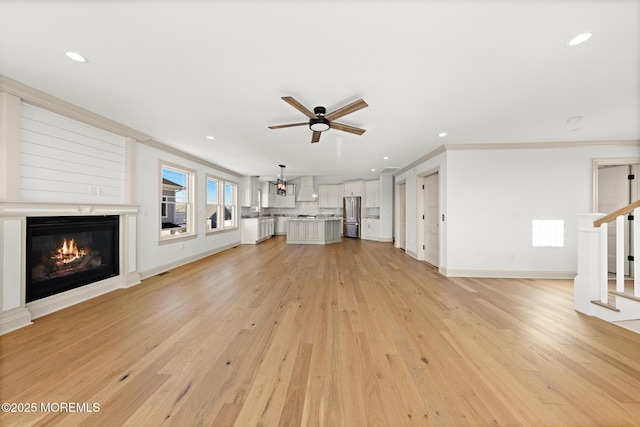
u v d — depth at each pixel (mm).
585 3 1382
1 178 2312
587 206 4074
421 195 5629
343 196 10156
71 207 2906
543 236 4145
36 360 1839
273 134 3787
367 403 1438
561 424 1298
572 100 2578
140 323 2449
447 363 1815
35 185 2631
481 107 2760
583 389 1550
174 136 3916
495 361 1842
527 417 1341
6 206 2299
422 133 3664
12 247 2346
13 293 2342
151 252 4234
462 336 2209
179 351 1963
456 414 1361
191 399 1466
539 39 1668
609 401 1450
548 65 1972
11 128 2354
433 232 5113
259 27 1575
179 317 2586
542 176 4141
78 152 3053
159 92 2469
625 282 3945
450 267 4289
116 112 2977
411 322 2484
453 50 1792
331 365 1787
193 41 1718
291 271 4555
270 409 1394
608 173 4309
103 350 1975
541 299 3164
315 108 2736
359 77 2164
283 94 2484
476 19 1498
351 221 9859
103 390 1536
